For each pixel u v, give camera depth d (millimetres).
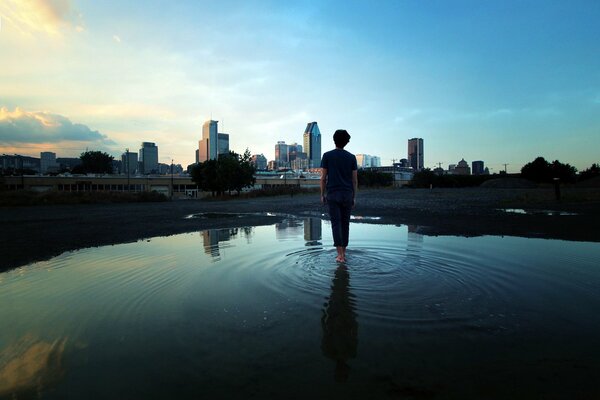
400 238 6598
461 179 84750
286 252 5234
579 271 3965
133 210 20453
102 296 3330
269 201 28656
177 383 1815
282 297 3158
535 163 75438
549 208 14242
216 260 4844
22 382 1851
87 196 36719
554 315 2672
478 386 1739
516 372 1862
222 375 1888
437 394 1678
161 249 5969
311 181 100938
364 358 2045
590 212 12117
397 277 3729
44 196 34188
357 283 3510
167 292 3412
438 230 7820
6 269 4656
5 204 31125
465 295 3131
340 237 4609
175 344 2279
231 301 3094
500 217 10695
